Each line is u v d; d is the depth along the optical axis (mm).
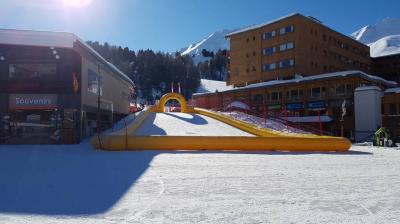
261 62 78250
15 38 29000
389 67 95750
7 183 11461
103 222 7309
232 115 47719
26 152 21703
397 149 29969
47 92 30031
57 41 29234
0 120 29516
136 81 153750
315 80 60156
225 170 14477
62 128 29609
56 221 7363
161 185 11195
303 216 7824
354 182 11992
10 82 29844
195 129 33844
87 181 11844
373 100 52625
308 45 74688
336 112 58000
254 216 7809
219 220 7496
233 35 84312
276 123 47062
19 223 7219
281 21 75438
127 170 14320
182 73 157625
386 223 7336
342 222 7395
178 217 7699
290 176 13102
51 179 12211
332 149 25891
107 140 23375
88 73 32969
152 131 31562
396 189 10828
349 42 87938
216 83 168625
